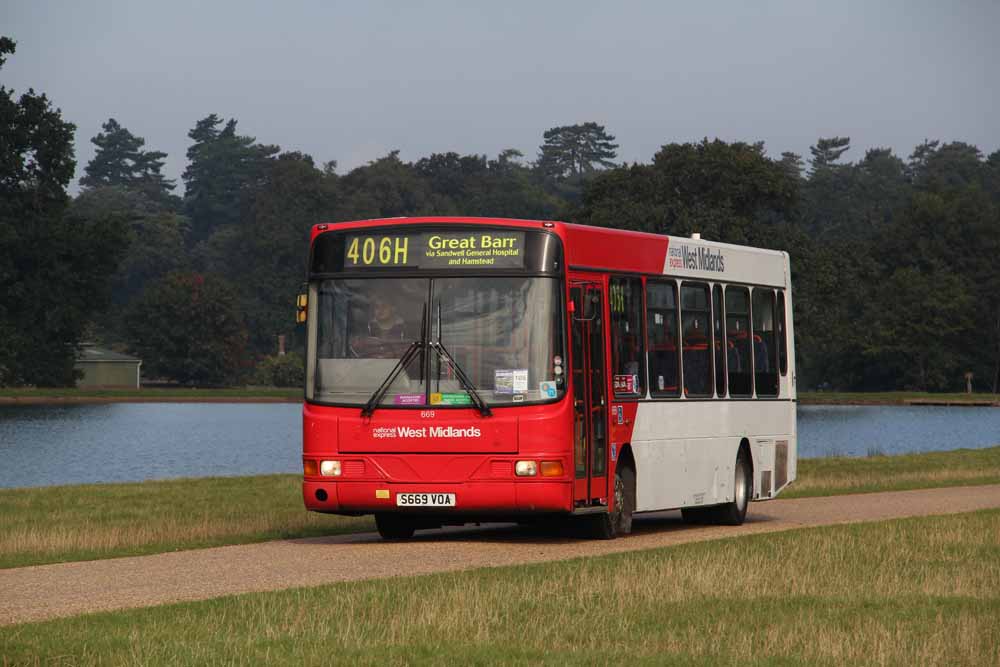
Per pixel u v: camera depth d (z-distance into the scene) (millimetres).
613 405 27156
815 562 22984
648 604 18469
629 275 28031
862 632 16516
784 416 34625
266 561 23781
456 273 25609
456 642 15719
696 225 136000
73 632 16078
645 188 143625
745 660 15109
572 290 25938
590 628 16734
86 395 189375
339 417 25672
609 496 26953
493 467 25172
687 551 24391
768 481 33688
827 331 142375
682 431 29797
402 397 25484
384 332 25734
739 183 141250
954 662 15297
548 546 26250
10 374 165500
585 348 26219
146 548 26875
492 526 32625
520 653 15219
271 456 89812
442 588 19141
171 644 15344
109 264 166375
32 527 32062
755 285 33375
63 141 164750
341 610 17469
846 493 45250
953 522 30594
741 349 32625
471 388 25312
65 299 163875
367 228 26047
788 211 144750
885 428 125750
